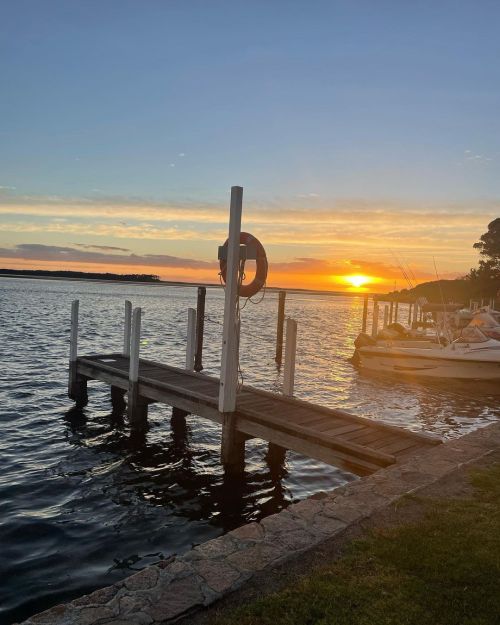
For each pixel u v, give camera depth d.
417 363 20.69
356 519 4.57
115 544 6.92
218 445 11.34
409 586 3.57
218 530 7.51
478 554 3.98
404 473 5.80
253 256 9.38
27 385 16.02
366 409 15.70
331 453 7.83
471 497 5.10
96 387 16.11
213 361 23.69
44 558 6.43
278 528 4.39
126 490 8.81
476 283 79.50
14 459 9.94
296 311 78.00
